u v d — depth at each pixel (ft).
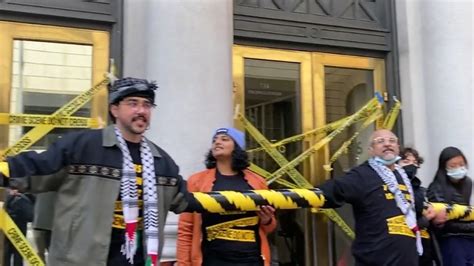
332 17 21.20
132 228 8.49
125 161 8.68
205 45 16.67
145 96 8.91
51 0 17.44
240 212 11.43
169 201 9.37
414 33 21.30
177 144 15.88
